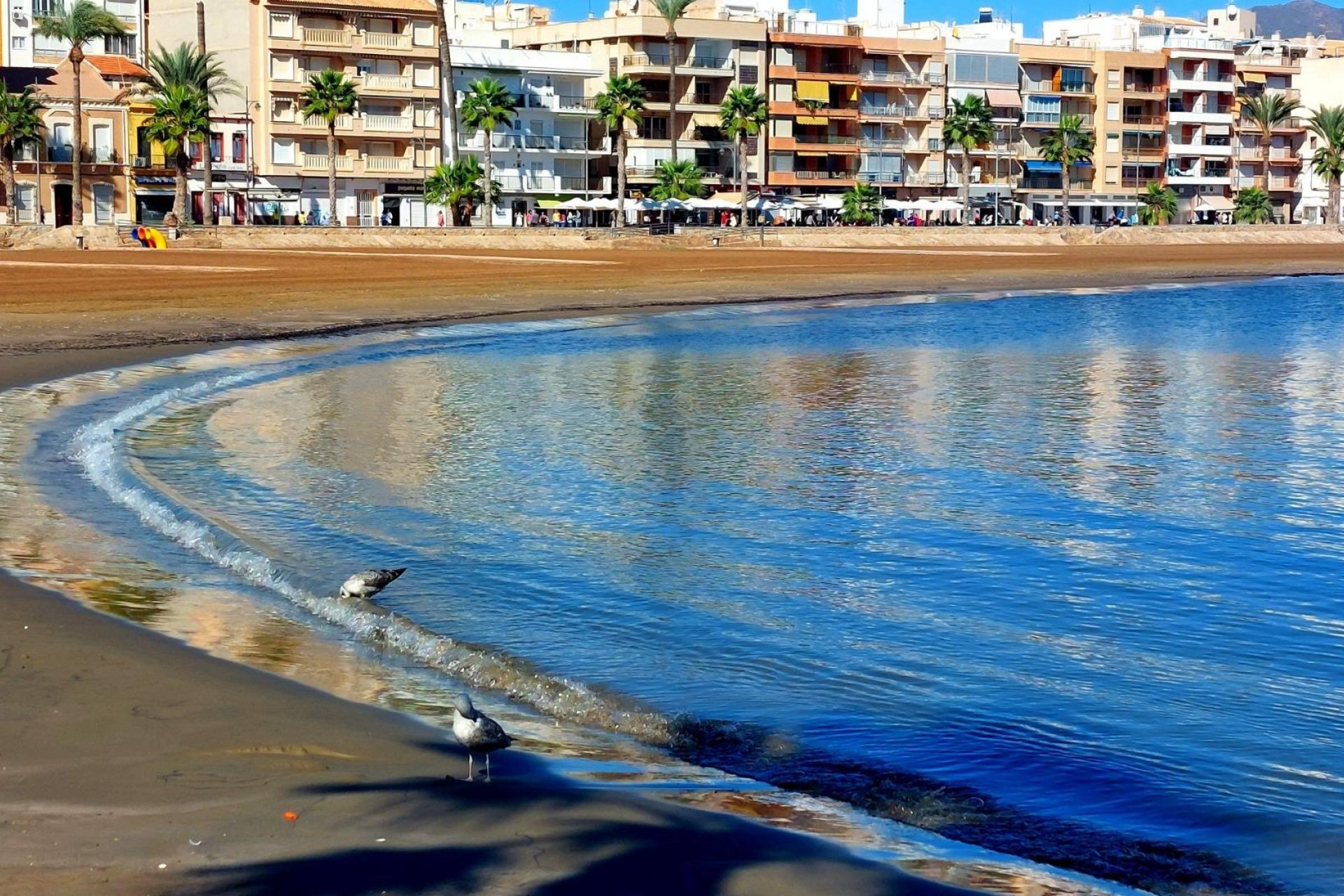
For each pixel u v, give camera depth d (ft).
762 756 28.25
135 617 36.86
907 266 250.57
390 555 46.44
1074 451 69.21
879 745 29.17
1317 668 35.29
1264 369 106.93
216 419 76.95
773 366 107.04
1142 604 41.50
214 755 25.89
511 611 39.91
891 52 442.50
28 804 23.17
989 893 21.43
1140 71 485.15
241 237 285.84
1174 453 68.80
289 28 358.23
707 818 23.81
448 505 55.06
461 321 142.20
